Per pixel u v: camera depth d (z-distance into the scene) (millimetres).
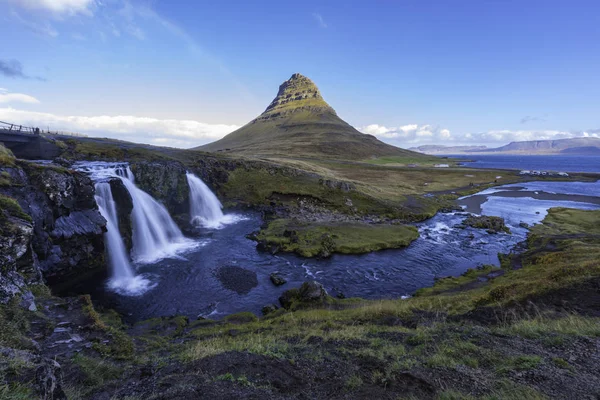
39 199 25906
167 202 49406
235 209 62531
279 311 23547
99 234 30828
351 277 32156
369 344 13094
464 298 21938
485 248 41969
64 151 51594
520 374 9211
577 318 13852
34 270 19453
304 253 37875
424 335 13500
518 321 14672
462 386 8773
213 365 10781
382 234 45844
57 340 13648
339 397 8633
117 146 60188
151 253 37938
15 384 7254
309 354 12023
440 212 67438
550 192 98625
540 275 21750
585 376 8922
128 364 12609
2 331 12133
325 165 131000
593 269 19391
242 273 32219
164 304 25359
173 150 75625
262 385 9219
